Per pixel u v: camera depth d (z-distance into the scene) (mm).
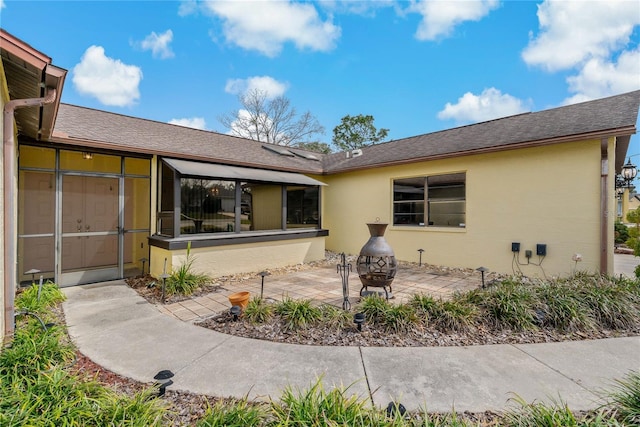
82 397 2762
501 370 3736
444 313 5051
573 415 2781
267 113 29922
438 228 10422
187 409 3043
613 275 7125
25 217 7262
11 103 4141
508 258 8859
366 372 3697
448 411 2973
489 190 9234
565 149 7895
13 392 2736
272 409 2773
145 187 9117
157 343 4477
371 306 5324
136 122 10531
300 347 4355
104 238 8445
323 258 11977
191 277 7344
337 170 13023
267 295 6977
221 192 9180
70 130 7586
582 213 7652
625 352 4211
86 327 5062
